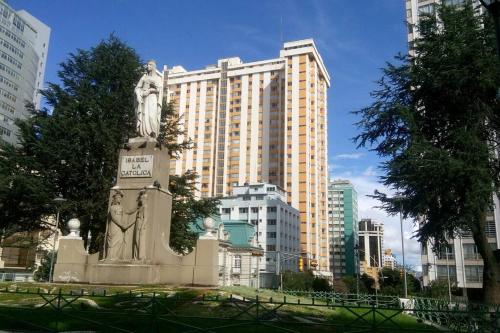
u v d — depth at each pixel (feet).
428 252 202.28
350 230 520.01
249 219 317.22
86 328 32.86
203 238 53.67
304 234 350.02
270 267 301.22
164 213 56.75
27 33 281.13
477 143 71.61
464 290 188.34
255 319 30.22
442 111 81.25
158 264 53.98
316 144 374.43
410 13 217.15
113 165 96.89
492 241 181.27
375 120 85.25
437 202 79.05
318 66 392.68
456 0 111.65
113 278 52.44
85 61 110.52
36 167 95.35
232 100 401.08
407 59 84.84
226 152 391.65
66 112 100.63
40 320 34.14
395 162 77.46
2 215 97.30
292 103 370.73
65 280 55.16
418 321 43.29
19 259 199.93
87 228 96.12
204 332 30.48
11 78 265.13
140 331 31.42
